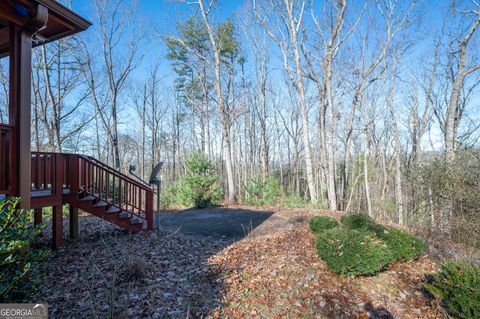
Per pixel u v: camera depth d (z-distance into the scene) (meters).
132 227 6.31
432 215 7.71
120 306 3.34
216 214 9.85
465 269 3.50
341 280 4.41
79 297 3.54
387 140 21.27
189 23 15.48
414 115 18.30
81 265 4.50
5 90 15.68
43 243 5.76
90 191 5.84
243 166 26.53
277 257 5.03
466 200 6.79
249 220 8.62
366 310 3.80
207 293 3.72
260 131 25.53
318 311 3.61
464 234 6.79
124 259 4.25
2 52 5.32
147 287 3.79
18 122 3.80
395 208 16.78
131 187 6.63
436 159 7.81
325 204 12.91
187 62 19.62
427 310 3.98
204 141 25.61
